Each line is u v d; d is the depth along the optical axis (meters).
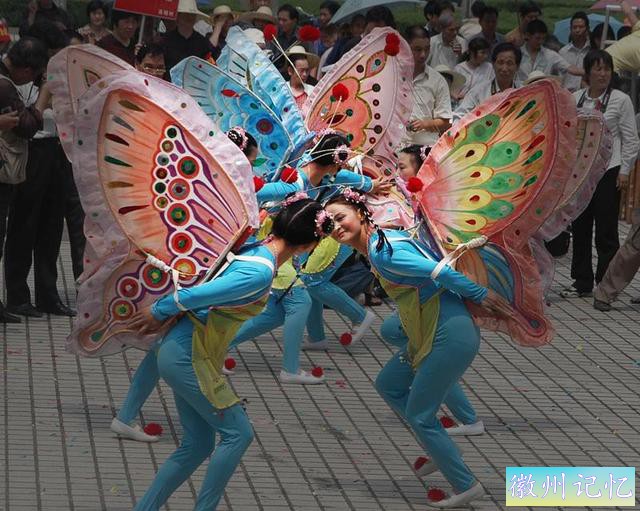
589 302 22.95
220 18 28.27
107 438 14.69
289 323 17.19
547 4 48.56
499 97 13.09
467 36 30.84
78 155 11.72
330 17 31.84
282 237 11.60
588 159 14.85
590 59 22.53
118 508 12.55
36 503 12.59
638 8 30.03
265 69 18.02
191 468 11.88
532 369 18.44
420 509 13.00
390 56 18.34
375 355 18.94
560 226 14.72
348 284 21.23
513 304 13.72
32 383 16.61
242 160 11.56
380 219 15.73
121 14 24.45
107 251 11.97
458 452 12.98
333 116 18.12
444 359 12.77
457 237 13.37
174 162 11.72
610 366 18.80
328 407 16.31
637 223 21.92
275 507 12.82
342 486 13.55
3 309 19.45
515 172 13.27
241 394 16.69
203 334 11.55
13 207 19.47
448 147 13.34
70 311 20.12
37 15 28.05
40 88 18.83
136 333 12.12
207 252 11.72
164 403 16.09
